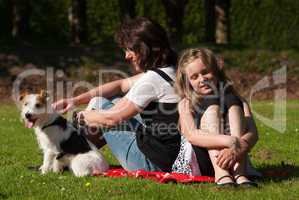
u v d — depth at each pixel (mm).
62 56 36750
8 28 44562
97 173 10852
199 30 44656
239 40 44531
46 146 11062
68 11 43719
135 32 10539
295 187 9945
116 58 36688
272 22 43938
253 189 9664
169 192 9516
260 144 15484
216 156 9750
